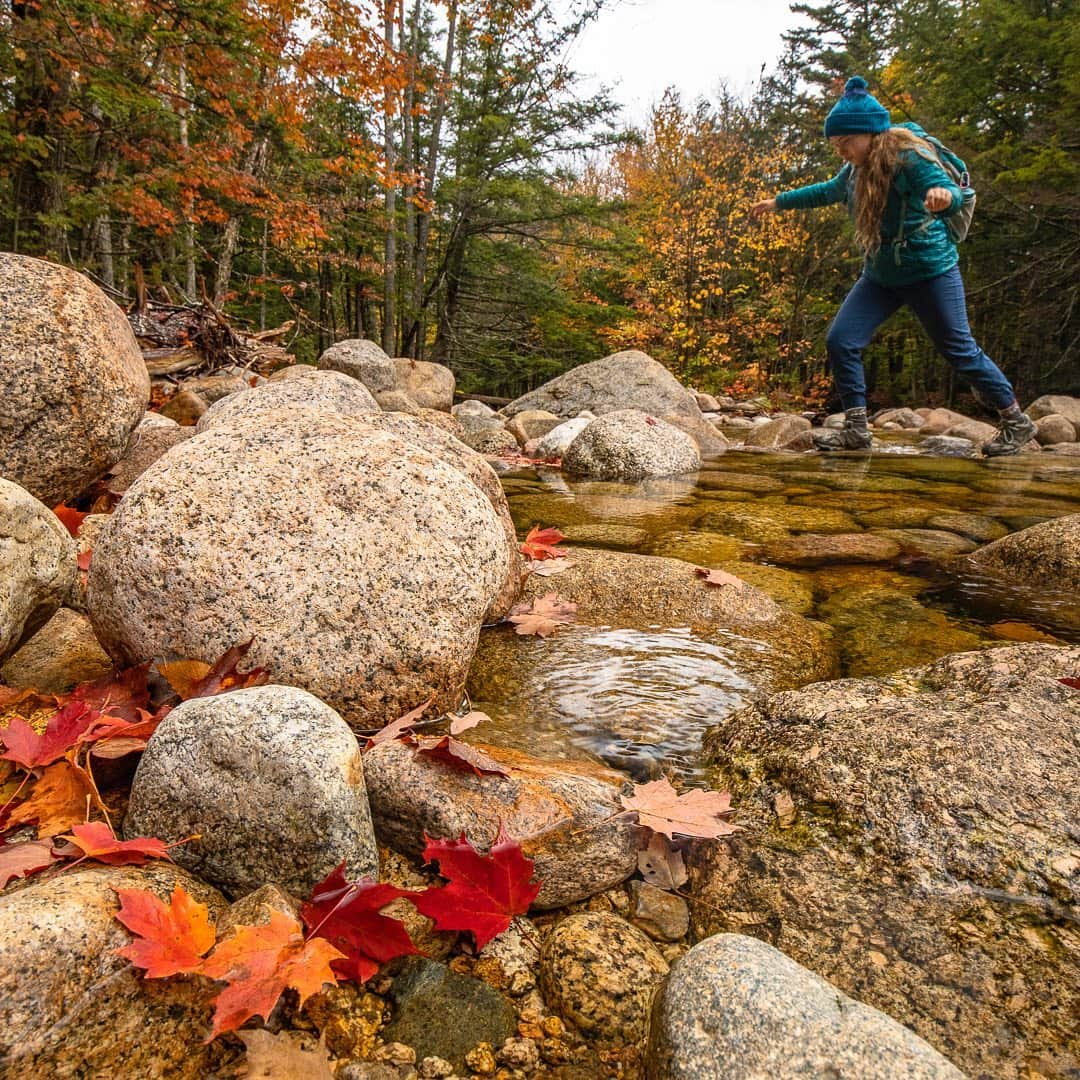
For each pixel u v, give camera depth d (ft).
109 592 6.01
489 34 51.39
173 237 43.42
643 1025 3.72
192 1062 3.26
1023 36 45.27
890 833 4.51
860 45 84.07
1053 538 10.91
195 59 31.83
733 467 23.07
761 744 5.72
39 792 4.74
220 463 6.32
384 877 4.57
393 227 56.34
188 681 5.52
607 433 21.44
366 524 6.18
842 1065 2.92
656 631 8.55
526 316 66.08
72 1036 3.11
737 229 62.75
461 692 6.64
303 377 15.52
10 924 3.22
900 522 14.53
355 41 32.83
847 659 8.12
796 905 4.29
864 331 25.09
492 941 4.22
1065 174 44.11
